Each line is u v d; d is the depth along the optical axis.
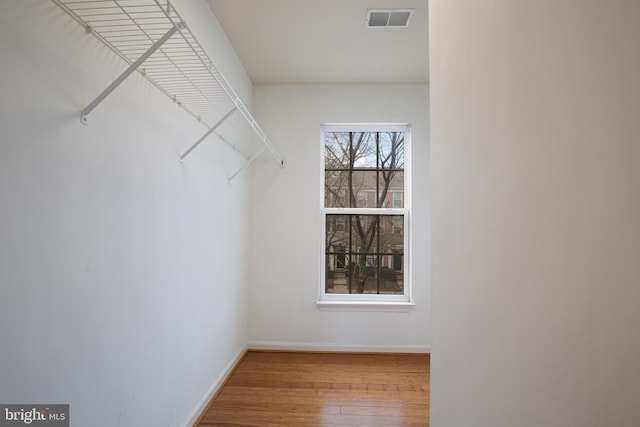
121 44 1.15
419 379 2.43
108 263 1.10
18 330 0.79
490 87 0.69
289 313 3.04
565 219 0.45
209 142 1.99
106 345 1.09
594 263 0.40
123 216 1.17
